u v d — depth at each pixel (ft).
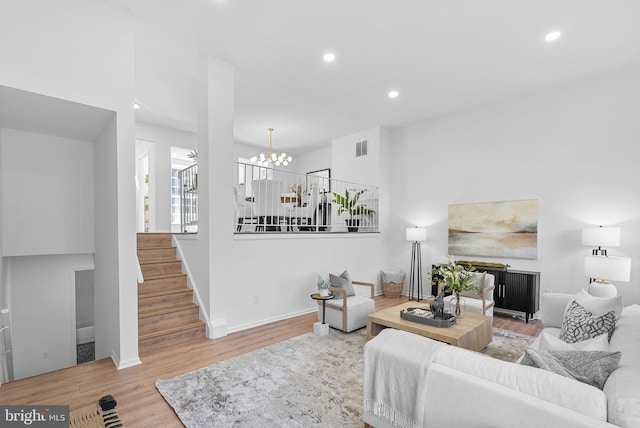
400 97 17.47
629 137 13.62
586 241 13.50
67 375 9.56
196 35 11.77
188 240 14.83
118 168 10.02
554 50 12.61
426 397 5.19
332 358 10.83
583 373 4.86
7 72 8.08
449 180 19.74
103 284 12.01
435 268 18.47
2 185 11.41
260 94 17.28
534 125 16.38
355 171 24.40
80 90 9.23
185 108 19.54
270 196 16.89
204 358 10.82
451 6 10.16
